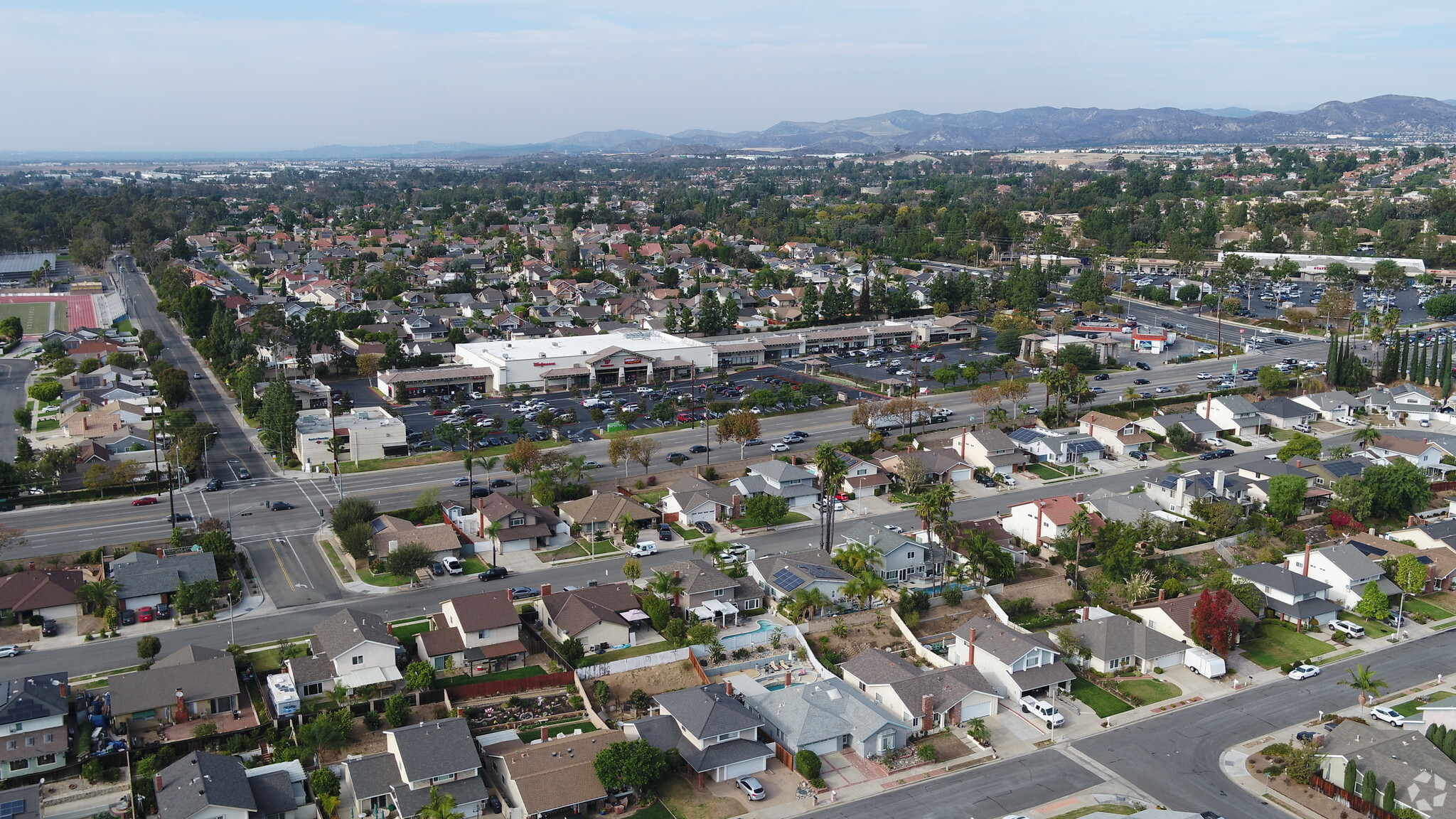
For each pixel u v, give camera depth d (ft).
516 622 323.57
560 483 463.42
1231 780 263.29
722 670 319.68
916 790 258.78
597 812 248.11
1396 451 515.09
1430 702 298.15
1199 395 636.89
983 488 485.56
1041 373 621.31
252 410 577.02
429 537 391.65
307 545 403.75
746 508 435.12
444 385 643.45
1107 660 318.45
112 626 330.75
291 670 292.81
